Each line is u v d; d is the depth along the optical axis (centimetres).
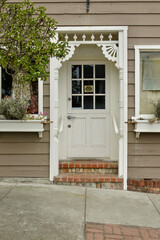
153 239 305
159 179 471
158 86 480
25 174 477
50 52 313
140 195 445
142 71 482
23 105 456
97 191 452
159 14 469
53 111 470
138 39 470
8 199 399
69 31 469
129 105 471
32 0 471
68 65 530
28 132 475
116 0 470
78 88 536
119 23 469
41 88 471
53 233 305
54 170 479
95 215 360
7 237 291
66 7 470
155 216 366
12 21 319
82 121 533
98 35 502
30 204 384
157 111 454
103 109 532
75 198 415
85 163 501
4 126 456
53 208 374
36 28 323
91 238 300
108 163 501
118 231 320
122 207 392
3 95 488
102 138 532
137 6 470
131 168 475
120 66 466
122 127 471
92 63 532
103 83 534
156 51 477
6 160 477
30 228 314
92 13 470
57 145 479
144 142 472
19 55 303
